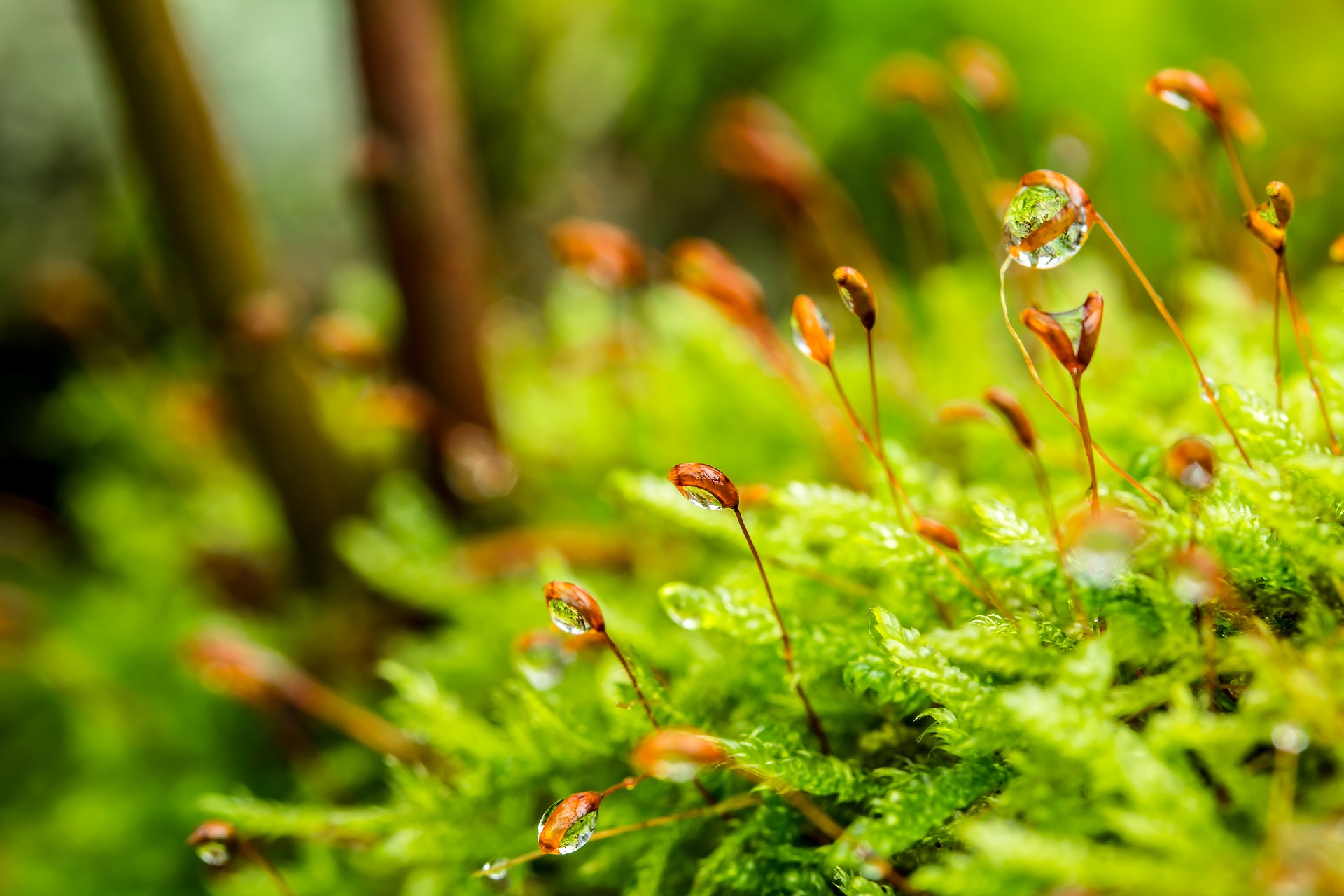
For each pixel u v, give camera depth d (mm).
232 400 133
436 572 124
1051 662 86
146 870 124
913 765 89
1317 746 84
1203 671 85
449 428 135
